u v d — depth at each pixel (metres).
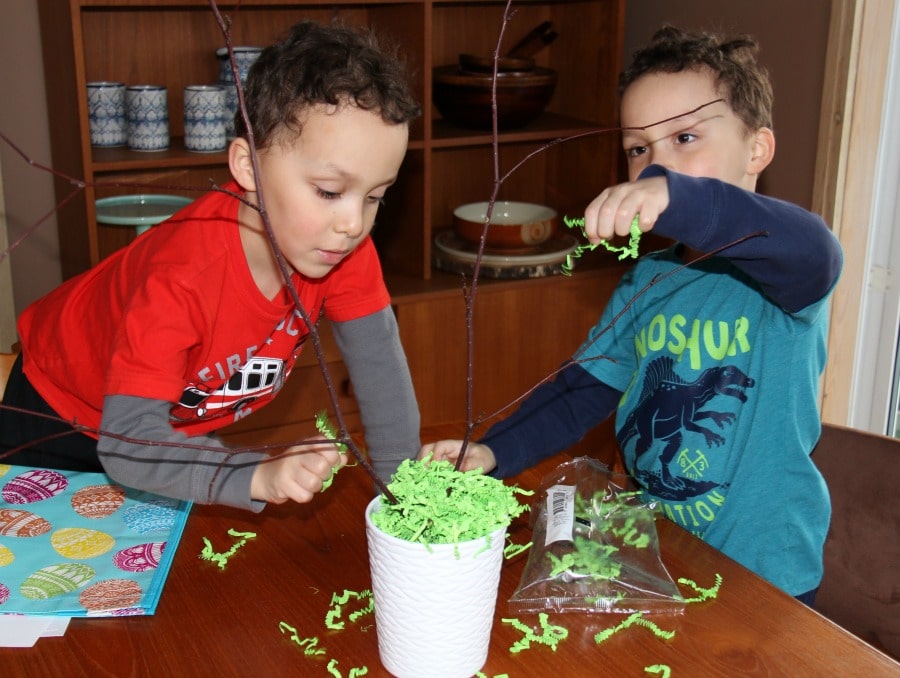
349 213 0.97
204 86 2.29
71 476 1.16
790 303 1.09
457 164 2.91
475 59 2.52
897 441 1.21
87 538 1.02
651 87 1.25
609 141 2.67
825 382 2.27
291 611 0.91
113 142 2.30
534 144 2.94
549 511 1.01
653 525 1.01
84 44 2.37
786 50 2.23
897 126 2.09
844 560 1.24
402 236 2.59
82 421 1.29
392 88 0.95
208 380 1.16
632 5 2.73
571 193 2.88
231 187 1.12
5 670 0.82
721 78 1.24
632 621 0.90
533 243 2.56
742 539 1.21
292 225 0.98
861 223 2.16
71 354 1.25
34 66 2.40
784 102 2.26
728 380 1.22
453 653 0.81
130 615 0.90
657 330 1.29
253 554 1.01
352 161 0.93
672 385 1.26
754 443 1.20
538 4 2.85
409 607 0.79
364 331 1.21
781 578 1.18
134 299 1.03
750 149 1.29
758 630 0.89
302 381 2.34
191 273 1.03
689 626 0.90
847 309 2.21
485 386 2.57
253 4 2.21
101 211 2.21
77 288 1.27
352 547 1.03
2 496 1.11
